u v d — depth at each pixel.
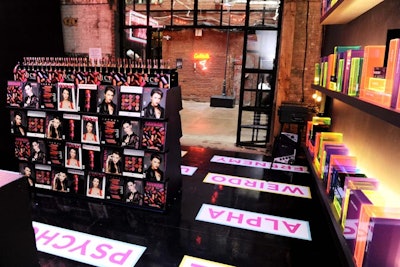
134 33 6.35
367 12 2.80
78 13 5.86
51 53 5.39
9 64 4.54
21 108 3.33
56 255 2.37
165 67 3.13
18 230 0.92
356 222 1.66
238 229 2.84
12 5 4.52
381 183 2.27
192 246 2.55
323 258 2.45
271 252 2.50
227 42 12.39
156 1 11.01
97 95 3.07
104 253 2.42
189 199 3.45
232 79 12.70
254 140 6.25
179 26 5.85
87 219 2.95
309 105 4.98
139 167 3.08
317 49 5.12
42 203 3.25
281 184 3.96
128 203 3.19
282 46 5.12
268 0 5.74
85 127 3.16
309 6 5.01
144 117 2.96
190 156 5.09
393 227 1.37
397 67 1.33
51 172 3.42
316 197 3.57
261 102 5.70
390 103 1.40
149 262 2.32
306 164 4.77
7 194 0.87
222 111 10.59
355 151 2.97
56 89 3.20
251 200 3.46
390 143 2.13
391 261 1.39
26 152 3.44
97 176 3.26
